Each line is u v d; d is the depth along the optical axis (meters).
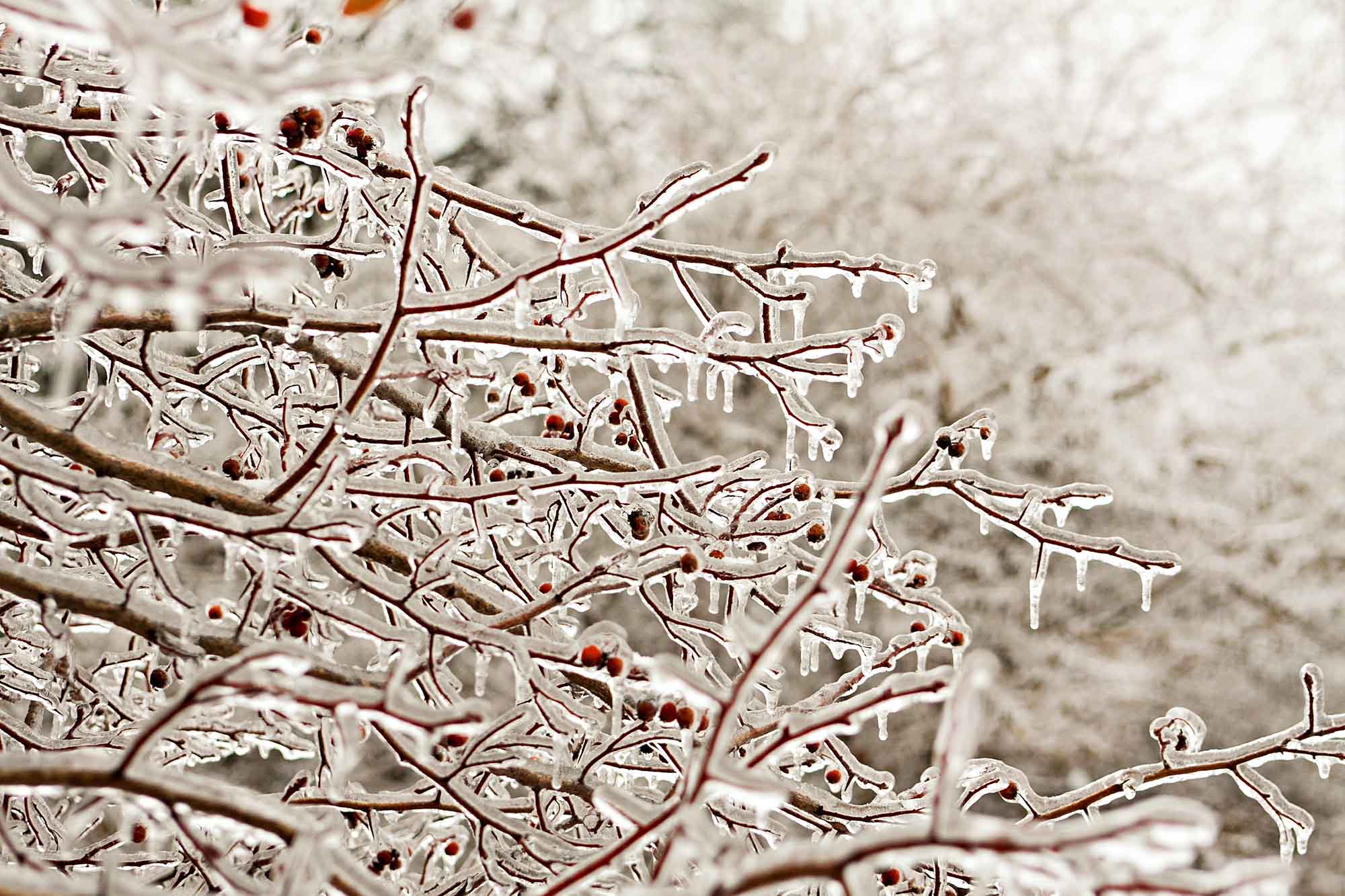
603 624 2.59
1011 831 1.37
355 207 3.15
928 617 3.84
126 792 1.68
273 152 2.90
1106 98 10.82
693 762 1.76
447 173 3.16
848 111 10.33
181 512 2.27
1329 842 8.35
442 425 3.29
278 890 1.71
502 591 3.50
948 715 1.41
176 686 3.66
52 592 2.20
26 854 1.80
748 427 8.95
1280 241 10.55
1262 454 9.73
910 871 3.14
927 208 10.10
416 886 3.29
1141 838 1.32
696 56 10.42
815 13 10.67
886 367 9.53
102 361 3.25
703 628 3.13
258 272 1.39
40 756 1.66
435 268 3.40
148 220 1.47
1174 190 10.66
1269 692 8.98
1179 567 3.32
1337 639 9.05
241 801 1.70
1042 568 3.44
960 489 3.48
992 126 10.52
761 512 3.52
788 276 3.39
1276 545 9.34
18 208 1.40
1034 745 8.41
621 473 2.86
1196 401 9.87
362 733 2.91
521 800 3.29
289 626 2.53
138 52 1.48
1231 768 2.96
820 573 1.54
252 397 3.74
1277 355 10.01
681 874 2.83
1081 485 3.42
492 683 7.02
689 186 2.44
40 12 1.57
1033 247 9.97
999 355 9.68
